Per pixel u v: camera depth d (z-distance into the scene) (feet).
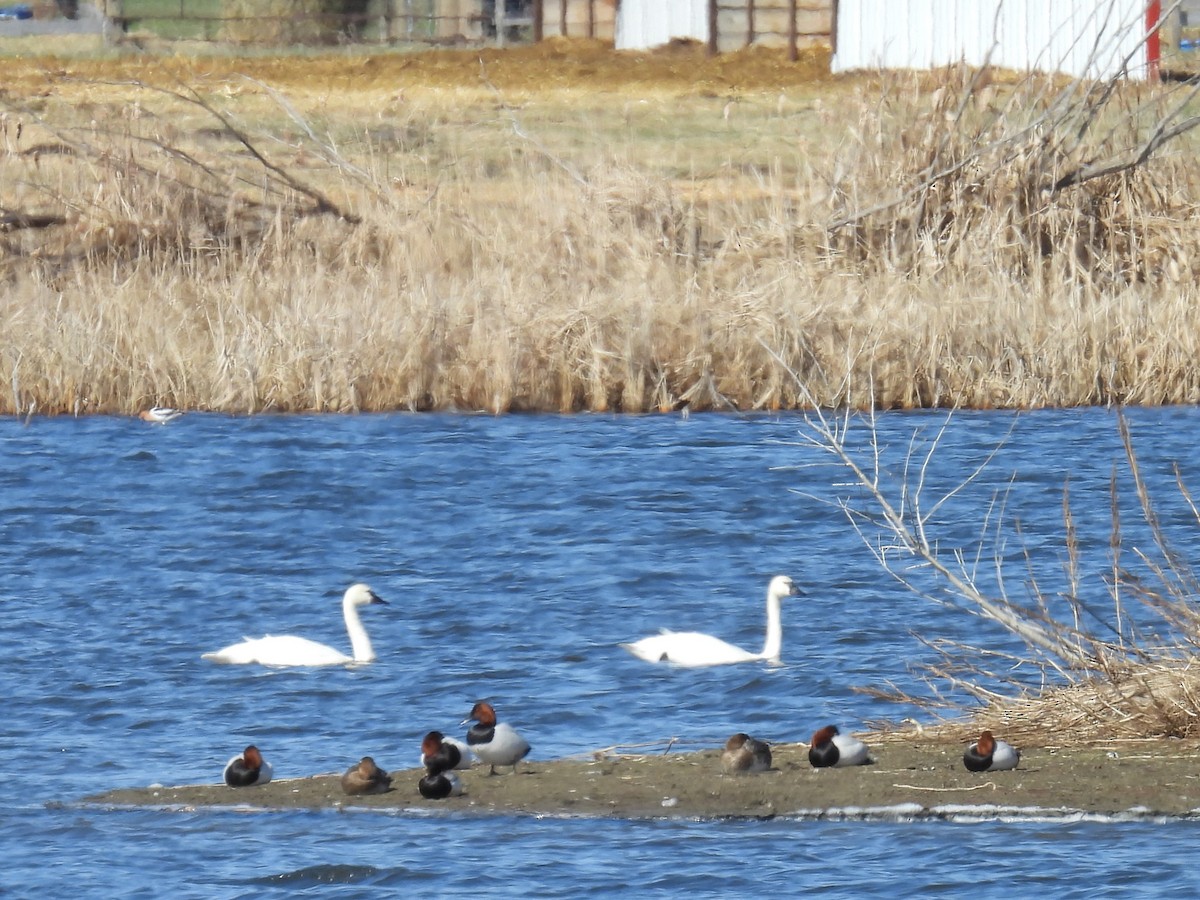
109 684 47.24
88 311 83.87
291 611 54.95
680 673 47.88
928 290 83.30
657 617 53.83
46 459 73.31
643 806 36.76
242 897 33.01
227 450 74.49
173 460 73.00
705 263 86.58
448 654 50.11
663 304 82.43
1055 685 40.91
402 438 76.33
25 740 42.57
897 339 80.64
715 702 45.27
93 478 70.54
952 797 36.11
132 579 58.03
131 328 82.69
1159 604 42.16
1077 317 82.43
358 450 74.38
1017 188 88.53
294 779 39.09
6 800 38.50
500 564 59.72
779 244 87.61
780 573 58.23
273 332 82.17
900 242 87.71
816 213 88.74
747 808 36.40
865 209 87.92
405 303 83.61
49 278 88.22
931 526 63.62
